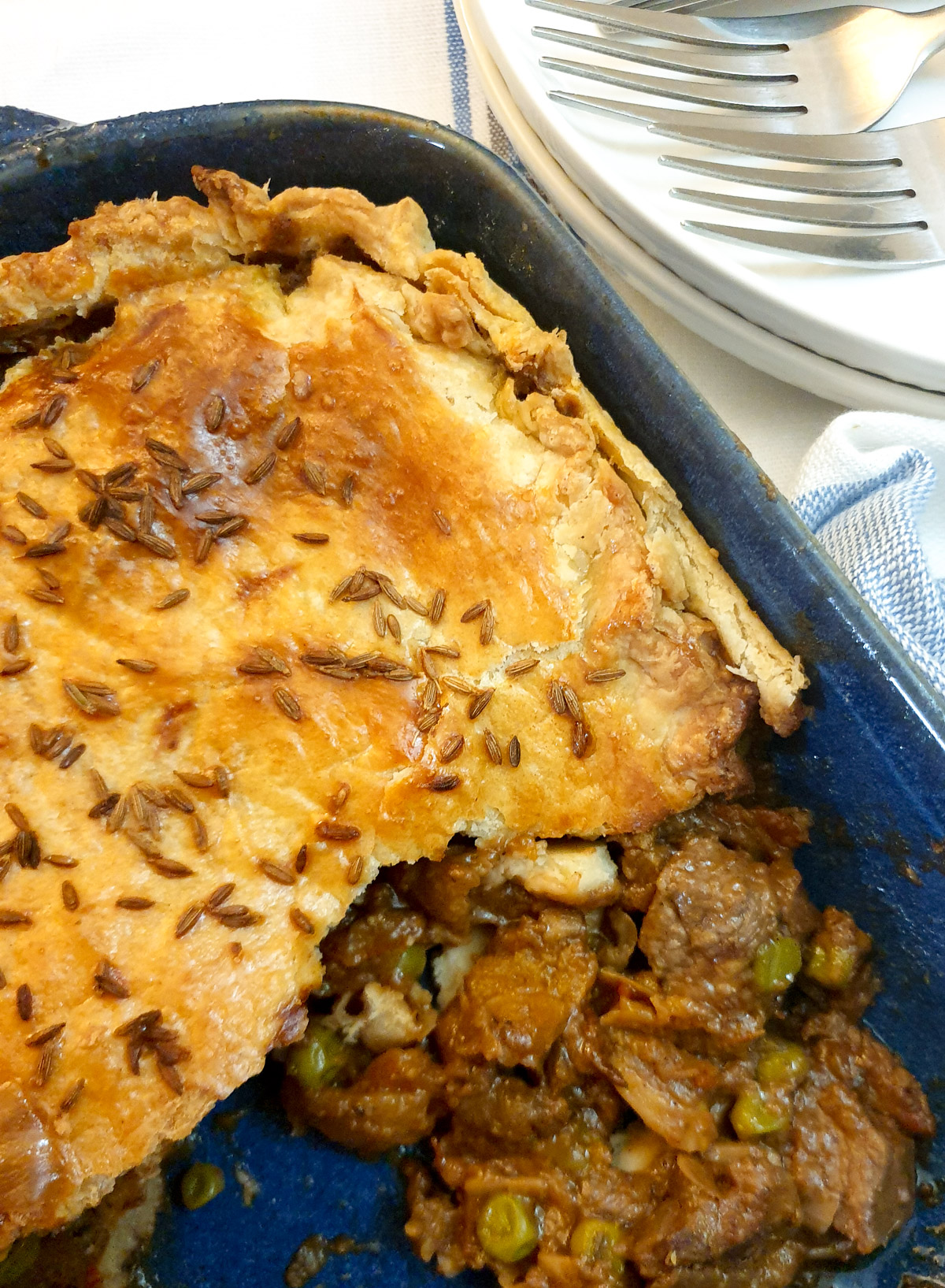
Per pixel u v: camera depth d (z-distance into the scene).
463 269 0.24
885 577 0.25
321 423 0.23
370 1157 0.24
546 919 0.23
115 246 0.23
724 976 0.23
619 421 0.24
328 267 0.24
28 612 0.21
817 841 0.24
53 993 0.20
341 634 0.22
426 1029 0.23
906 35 0.26
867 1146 0.23
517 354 0.23
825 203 0.25
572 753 0.23
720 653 0.23
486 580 0.23
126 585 0.21
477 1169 0.23
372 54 0.29
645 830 0.23
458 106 0.28
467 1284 0.24
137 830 0.20
